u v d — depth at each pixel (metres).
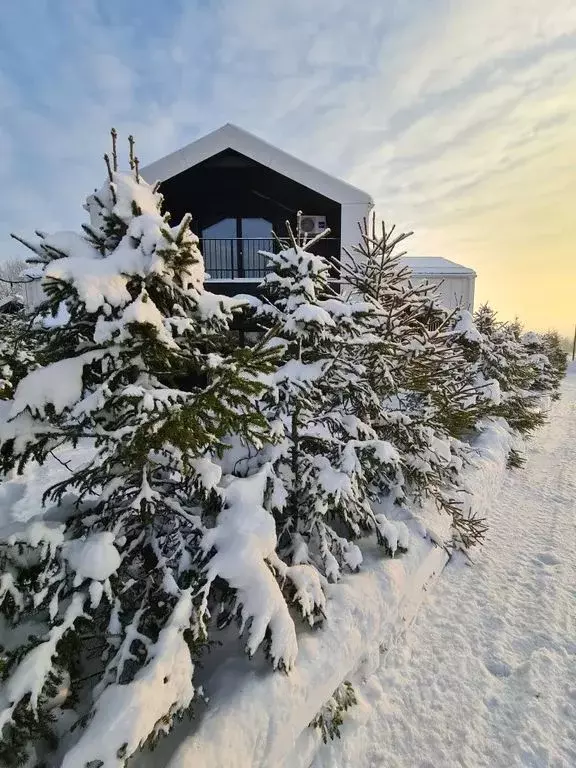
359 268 6.26
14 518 2.81
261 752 2.56
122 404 2.74
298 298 4.34
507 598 4.98
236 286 11.19
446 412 5.91
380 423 5.44
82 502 3.13
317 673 3.03
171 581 2.75
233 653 3.15
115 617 2.58
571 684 3.75
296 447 4.14
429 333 5.86
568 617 4.63
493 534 6.66
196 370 3.08
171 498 3.13
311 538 4.17
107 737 1.93
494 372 11.29
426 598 4.93
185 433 2.49
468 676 3.83
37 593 2.43
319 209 11.77
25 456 2.58
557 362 26.27
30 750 2.28
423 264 17.03
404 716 3.43
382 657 3.94
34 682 2.10
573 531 6.78
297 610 3.46
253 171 11.31
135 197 2.93
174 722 2.54
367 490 5.11
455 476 6.38
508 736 3.27
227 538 2.94
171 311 3.17
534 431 13.91
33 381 2.46
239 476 4.09
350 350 5.09
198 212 11.91
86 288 2.48
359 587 3.92
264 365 2.75
